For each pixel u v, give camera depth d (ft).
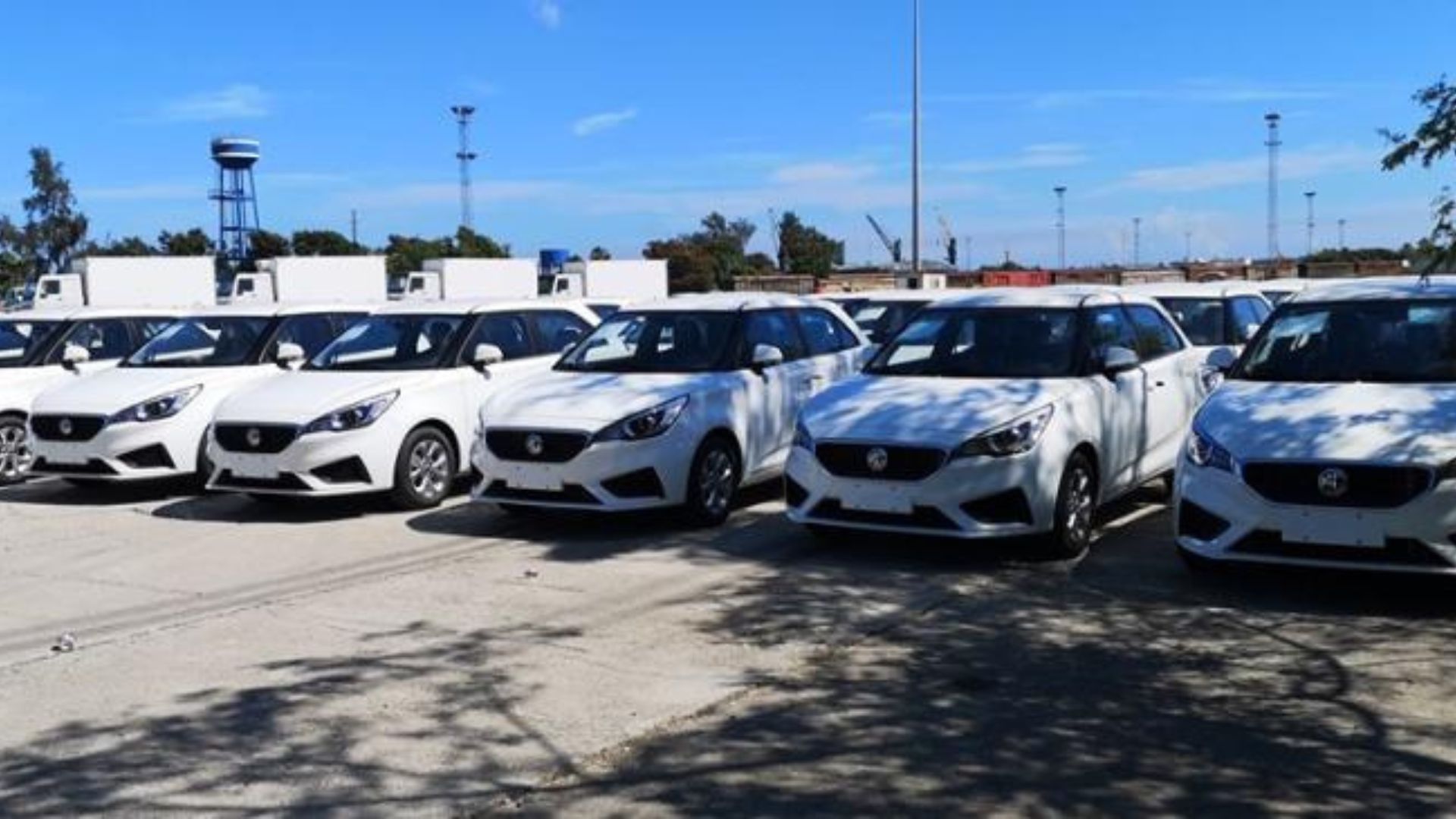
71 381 40.52
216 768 16.65
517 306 39.37
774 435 33.83
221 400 37.40
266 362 40.63
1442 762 16.02
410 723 18.15
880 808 14.98
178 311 49.37
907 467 26.37
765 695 19.01
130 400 37.86
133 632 23.30
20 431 42.50
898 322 51.44
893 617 23.16
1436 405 23.04
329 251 239.50
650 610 23.91
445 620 23.59
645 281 118.01
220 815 15.20
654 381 32.12
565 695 19.15
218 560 29.53
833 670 20.18
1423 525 21.49
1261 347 27.40
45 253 219.20
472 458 32.32
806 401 32.17
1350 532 21.91
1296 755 16.33
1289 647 20.76
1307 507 22.26
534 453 30.60
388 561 28.78
